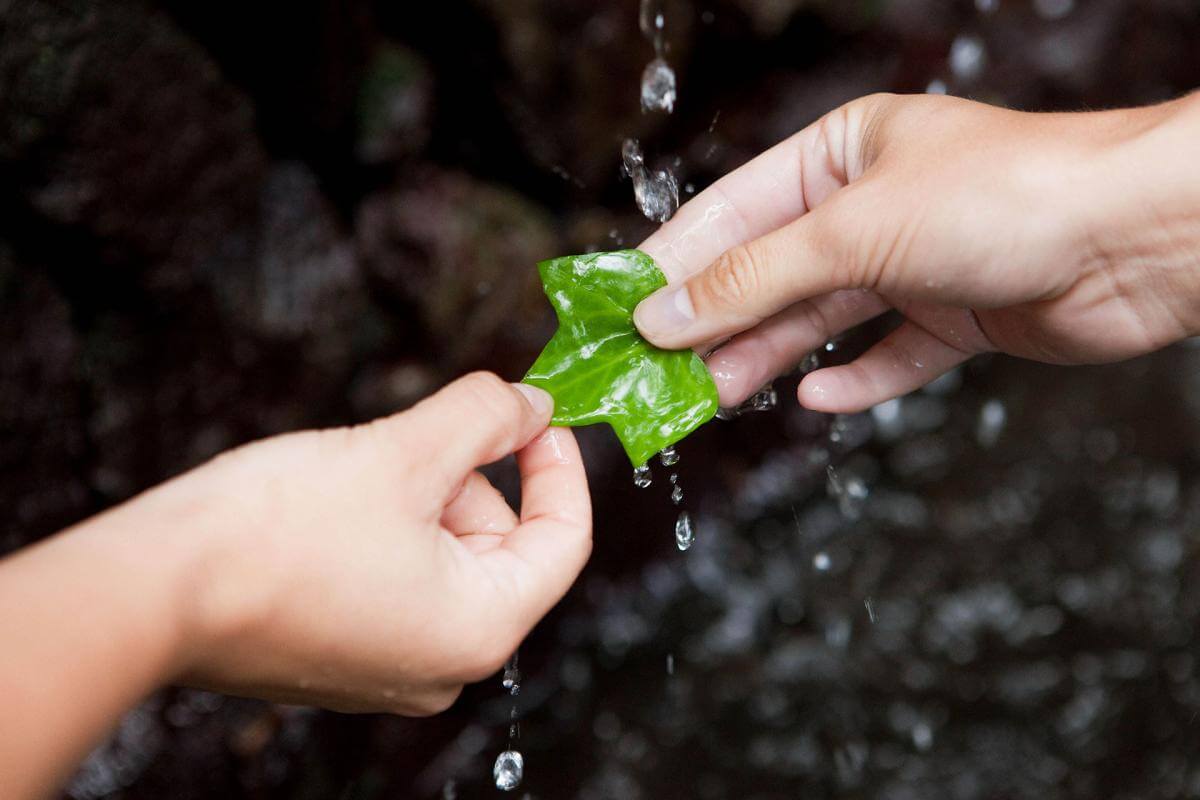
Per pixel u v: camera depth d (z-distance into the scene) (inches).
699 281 41.3
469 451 34.6
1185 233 39.1
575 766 83.7
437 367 88.5
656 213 62.4
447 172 89.4
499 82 87.0
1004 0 115.7
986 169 39.5
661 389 42.1
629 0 88.4
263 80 73.6
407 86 84.2
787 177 48.7
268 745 72.0
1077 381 116.8
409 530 32.6
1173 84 128.4
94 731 24.9
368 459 32.2
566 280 42.8
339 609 31.2
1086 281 42.0
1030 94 118.6
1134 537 101.7
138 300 66.7
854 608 98.2
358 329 84.6
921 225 39.4
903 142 42.0
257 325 74.2
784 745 86.3
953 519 106.0
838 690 90.8
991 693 89.5
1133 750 83.7
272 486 30.6
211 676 31.0
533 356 91.0
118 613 25.7
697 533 102.0
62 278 63.3
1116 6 122.2
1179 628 92.9
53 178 58.9
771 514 106.3
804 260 40.3
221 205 70.2
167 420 70.1
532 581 36.3
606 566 95.7
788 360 51.5
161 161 64.5
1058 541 102.5
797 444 109.5
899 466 111.6
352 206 85.2
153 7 61.9
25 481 61.2
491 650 35.2
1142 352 44.9
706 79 101.3
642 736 86.8
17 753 22.9
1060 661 91.5
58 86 56.9
